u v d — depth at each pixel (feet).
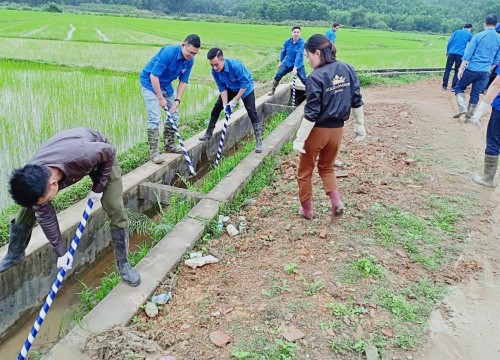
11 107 29.40
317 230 15.61
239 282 13.16
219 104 24.49
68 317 14.48
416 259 14.10
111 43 73.00
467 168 21.26
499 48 27.71
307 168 15.31
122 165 21.34
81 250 16.30
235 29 136.36
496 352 10.85
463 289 12.94
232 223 16.83
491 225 16.31
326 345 10.68
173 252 14.35
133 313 11.86
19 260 13.33
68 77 40.27
